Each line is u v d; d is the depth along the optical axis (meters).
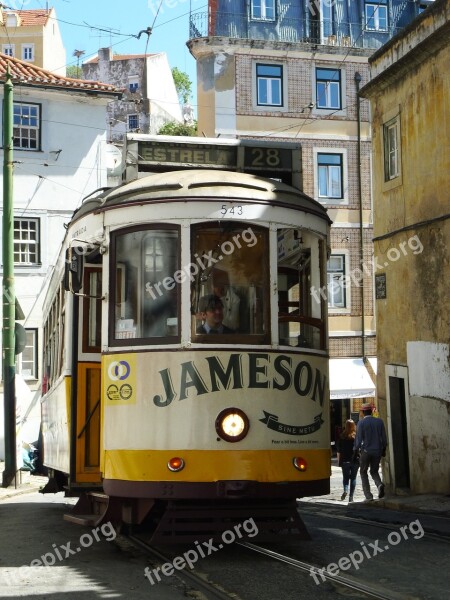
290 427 8.45
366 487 15.62
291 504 8.49
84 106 29.62
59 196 29.09
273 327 8.54
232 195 8.65
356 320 31.53
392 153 17.12
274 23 32.28
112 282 8.84
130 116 69.44
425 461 15.43
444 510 12.97
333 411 31.41
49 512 13.67
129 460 8.36
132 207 8.77
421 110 15.73
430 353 15.23
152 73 71.38
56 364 12.02
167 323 8.46
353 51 32.31
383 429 15.66
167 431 8.23
